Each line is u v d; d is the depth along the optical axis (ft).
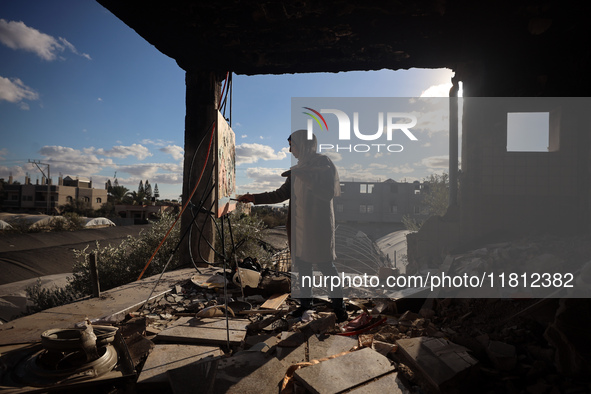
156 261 21.67
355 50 16.74
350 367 6.52
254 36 15.47
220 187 10.44
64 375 6.02
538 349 6.93
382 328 9.07
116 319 9.82
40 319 9.29
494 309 8.93
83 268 21.36
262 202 9.81
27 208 210.38
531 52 16.30
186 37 15.44
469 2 12.96
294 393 5.94
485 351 7.06
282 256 25.52
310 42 15.97
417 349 7.05
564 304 6.88
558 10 13.29
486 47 16.16
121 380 6.21
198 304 11.44
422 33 15.10
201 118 17.66
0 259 45.80
